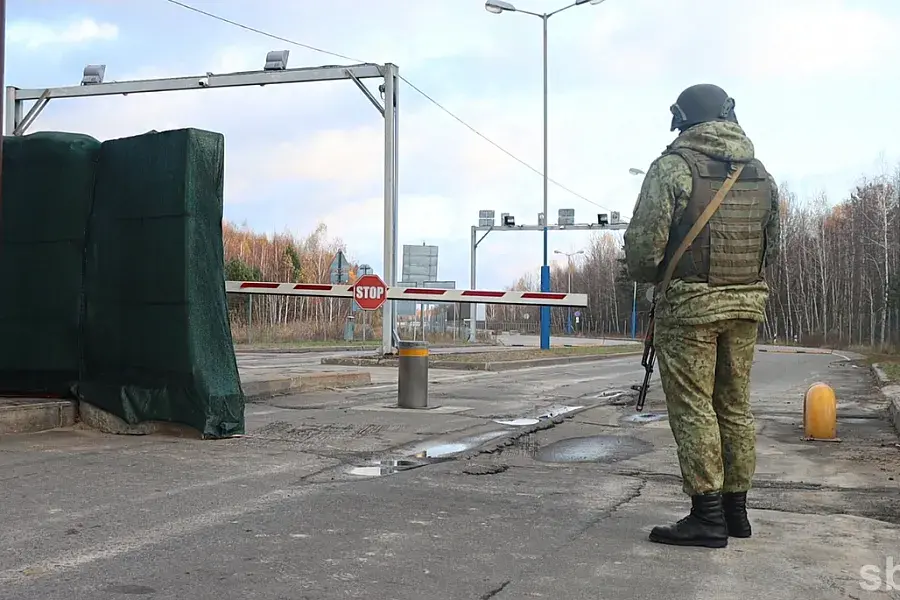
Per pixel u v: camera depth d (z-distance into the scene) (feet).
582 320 347.36
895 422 32.65
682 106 14.60
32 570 12.96
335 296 53.42
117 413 26.73
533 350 108.68
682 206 13.91
